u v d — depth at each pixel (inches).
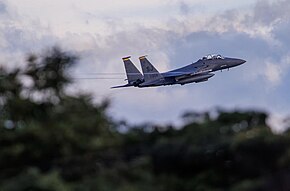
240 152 3302.2
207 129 3452.3
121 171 3341.5
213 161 3378.4
